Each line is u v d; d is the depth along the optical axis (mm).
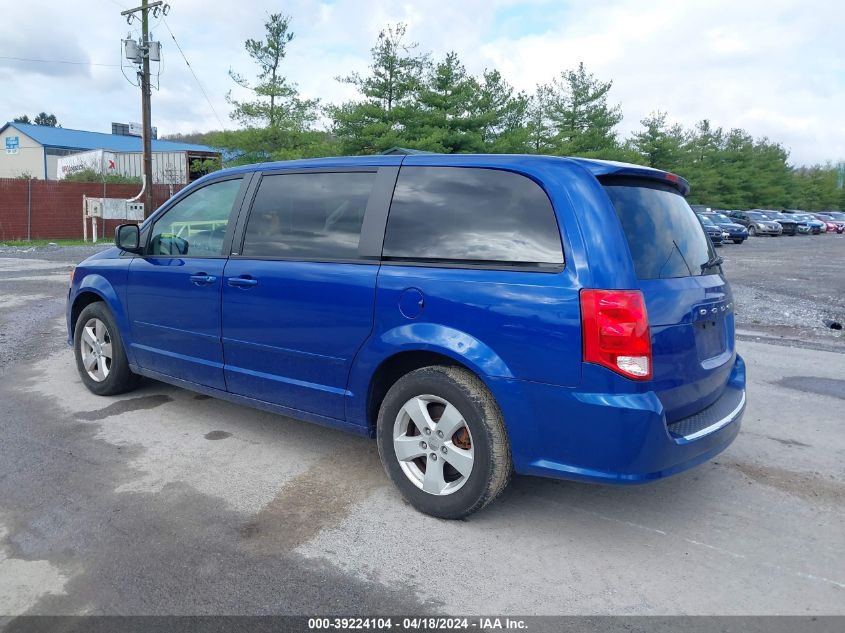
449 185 3500
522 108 35031
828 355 7613
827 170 94688
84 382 5574
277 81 31719
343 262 3736
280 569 3002
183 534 3291
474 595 2834
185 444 4480
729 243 33250
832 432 4938
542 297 3045
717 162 64938
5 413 5066
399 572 2994
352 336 3646
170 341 4746
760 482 4035
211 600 2764
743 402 3752
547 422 3072
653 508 3672
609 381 2918
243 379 4285
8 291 11391
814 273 17953
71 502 3609
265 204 4227
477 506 3334
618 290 2932
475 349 3195
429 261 3439
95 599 2758
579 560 3123
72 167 42781
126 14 24906
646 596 2846
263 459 4246
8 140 61375
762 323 10016
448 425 3354
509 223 3258
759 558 3162
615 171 3254
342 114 29953
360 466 4156
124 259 5125
